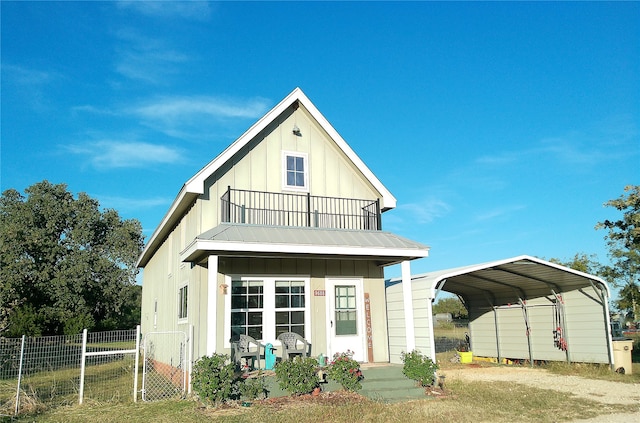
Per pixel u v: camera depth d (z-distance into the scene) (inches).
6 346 565.9
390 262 577.3
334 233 538.3
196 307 500.4
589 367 638.5
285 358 492.4
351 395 437.1
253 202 557.3
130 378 591.2
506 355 776.9
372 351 570.6
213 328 436.8
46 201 1657.2
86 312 1584.6
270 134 586.6
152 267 878.4
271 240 467.5
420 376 474.0
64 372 608.1
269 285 539.8
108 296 1681.8
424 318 531.8
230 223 506.0
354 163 609.9
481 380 571.8
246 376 445.1
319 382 451.8
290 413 378.9
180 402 422.6
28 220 1625.2
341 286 575.5
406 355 492.1
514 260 587.5
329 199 599.5
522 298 756.6
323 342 550.9
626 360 620.4
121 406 412.5
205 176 519.8
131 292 1747.0
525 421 367.9
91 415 382.0
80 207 1716.3
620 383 544.4
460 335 1175.0
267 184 570.3
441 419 366.6
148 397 453.1
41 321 1059.3
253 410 389.1
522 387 516.4
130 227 1779.0
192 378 418.6
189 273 542.0
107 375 617.9
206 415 374.6
